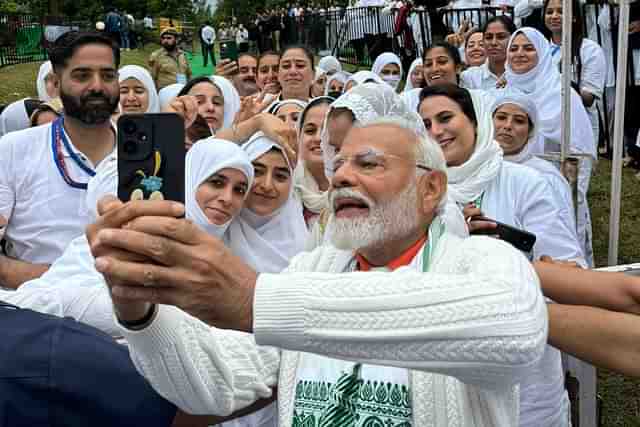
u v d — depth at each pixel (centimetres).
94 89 345
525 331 126
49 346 149
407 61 1451
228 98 480
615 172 378
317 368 173
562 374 286
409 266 175
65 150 349
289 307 125
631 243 633
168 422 156
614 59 832
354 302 126
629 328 151
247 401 173
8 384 145
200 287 121
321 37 2127
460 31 1008
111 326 218
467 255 162
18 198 346
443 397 155
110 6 3647
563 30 372
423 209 180
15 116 512
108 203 122
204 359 161
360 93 208
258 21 2544
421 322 124
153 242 117
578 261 305
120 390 150
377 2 1812
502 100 393
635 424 403
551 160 395
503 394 152
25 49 2192
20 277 327
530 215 312
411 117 189
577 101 541
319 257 194
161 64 1106
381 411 163
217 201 281
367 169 175
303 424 170
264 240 308
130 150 129
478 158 315
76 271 253
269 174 307
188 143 400
